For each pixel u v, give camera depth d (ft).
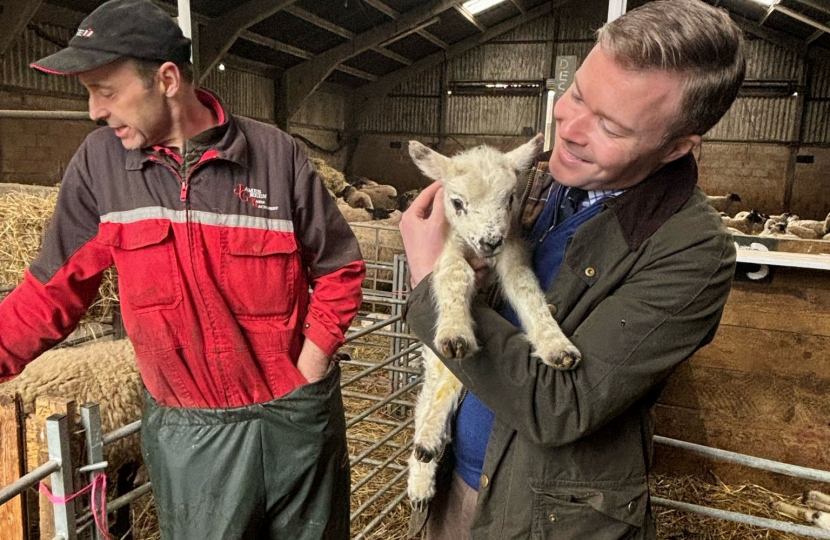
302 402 6.14
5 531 7.39
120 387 11.05
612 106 4.05
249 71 55.83
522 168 6.40
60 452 6.14
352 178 71.10
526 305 5.09
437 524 6.34
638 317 4.36
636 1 38.09
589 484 4.76
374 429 16.39
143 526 11.67
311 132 67.05
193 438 5.85
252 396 6.05
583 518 4.73
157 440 5.95
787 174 64.28
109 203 5.64
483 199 5.72
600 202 5.04
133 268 5.67
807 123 63.46
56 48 36.45
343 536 7.01
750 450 12.94
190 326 5.74
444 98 72.13
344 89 72.74
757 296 12.48
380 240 32.07
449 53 70.44
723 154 65.77
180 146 5.65
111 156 5.66
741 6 59.72
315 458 6.26
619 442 4.84
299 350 6.57
